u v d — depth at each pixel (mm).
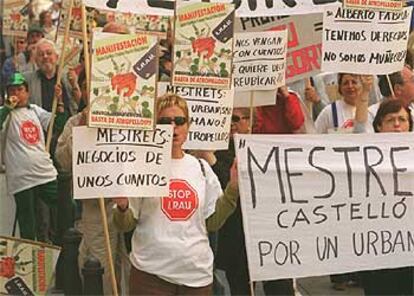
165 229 6180
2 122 9531
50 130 8461
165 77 8938
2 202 11148
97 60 6148
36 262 6922
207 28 7164
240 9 7715
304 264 6684
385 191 6820
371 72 7676
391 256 6832
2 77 11719
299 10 7688
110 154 6203
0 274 6879
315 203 6699
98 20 8898
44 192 9625
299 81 9758
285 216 6648
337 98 9156
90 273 7723
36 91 10703
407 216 6852
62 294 8188
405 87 8227
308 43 8625
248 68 8094
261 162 6602
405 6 7762
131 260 6328
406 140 6855
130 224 6242
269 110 8469
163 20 9094
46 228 9875
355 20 7598
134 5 7293
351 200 6762
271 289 7734
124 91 6195
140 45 6184
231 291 7863
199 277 6254
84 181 6195
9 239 6891
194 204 6207
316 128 8672
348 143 6758
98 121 6172
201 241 6273
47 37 12586
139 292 6273
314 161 6691
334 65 7648
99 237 7941
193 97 7461
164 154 6227
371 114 8359
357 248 6777
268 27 8562
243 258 7688
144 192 6199
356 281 9109
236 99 8172
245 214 6594
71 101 10383
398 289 7281
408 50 8750
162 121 6258
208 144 7539
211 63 7211
